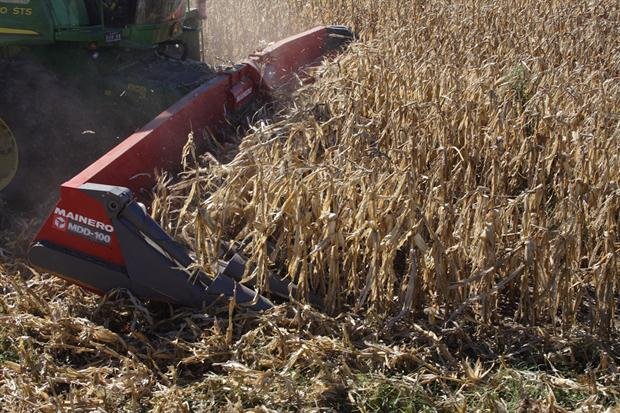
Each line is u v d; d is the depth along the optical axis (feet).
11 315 17.02
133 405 14.79
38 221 21.79
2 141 22.71
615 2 37.22
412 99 24.67
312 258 17.33
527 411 14.65
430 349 16.34
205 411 14.73
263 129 19.56
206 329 16.65
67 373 15.52
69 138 23.29
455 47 29.58
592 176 19.89
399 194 16.78
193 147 18.71
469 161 20.63
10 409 14.61
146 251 16.84
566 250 16.70
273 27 38.88
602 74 26.84
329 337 16.55
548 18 34.32
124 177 18.52
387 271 16.94
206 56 38.17
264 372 15.14
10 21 22.07
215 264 17.34
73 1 22.38
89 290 17.60
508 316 18.19
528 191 17.56
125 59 24.62
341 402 15.07
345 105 22.59
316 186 17.44
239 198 17.74
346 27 31.68
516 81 26.02
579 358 16.76
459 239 17.43
